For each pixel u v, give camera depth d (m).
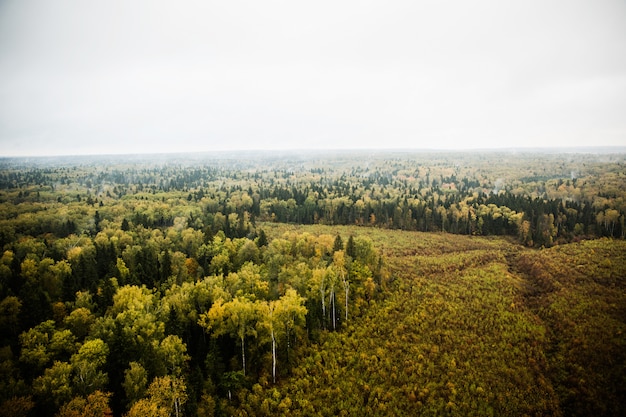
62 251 91.44
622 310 64.44
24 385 41.19
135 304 56.50
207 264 86.00
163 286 73.50
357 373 54.16
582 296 71.19
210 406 46.16
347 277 75.25
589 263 88.25
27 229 114.94
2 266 68.88
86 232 113.31
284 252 91.31
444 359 55.91
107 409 39.28
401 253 113.50
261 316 55.78
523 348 57.75
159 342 50.62
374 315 69.06
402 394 50.03
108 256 84.31
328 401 49.59
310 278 70.12
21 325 53.88
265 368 55.47
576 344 56.69
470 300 74.50
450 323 65.62
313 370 55.66
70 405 37.97
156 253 91.94
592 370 51.34
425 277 88.81
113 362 47.22
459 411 46.56
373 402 48.81
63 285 67.06
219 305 54.47
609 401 45.97
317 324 65.62
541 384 50.09
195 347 55.34
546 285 81.06
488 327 64.00
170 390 42.75
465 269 95.31
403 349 59.16
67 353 49.06
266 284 67.12
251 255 88.06
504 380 51.34
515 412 45.88
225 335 56.31
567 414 46.25
